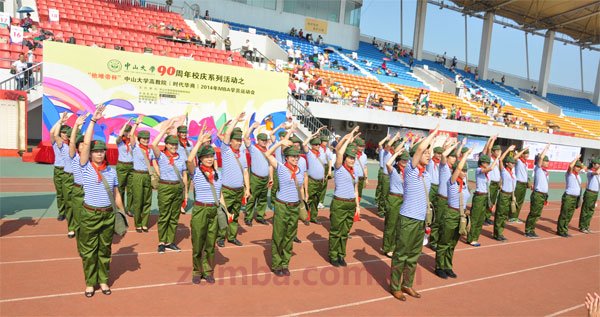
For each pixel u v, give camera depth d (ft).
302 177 31.50
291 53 92.99
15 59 58.03
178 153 26.58
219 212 21.11
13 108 54.29
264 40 95.30
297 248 29.12
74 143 20.44
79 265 22.89
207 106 56.39
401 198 28.60
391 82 107.34
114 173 19.56
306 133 65.16
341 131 91.86
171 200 25.53
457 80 116.37
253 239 30.01
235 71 57.62
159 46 72.69
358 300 21.42
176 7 97.35
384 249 29.30
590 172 42.93
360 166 37.42
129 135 31.40
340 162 25.30
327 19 119.34
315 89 78.54
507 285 25.68
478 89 130.31
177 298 19.85
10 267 22.00
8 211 32.73
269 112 60.59
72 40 61.52
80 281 20.88
